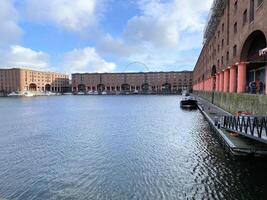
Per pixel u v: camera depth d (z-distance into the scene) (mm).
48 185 12953
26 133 27594
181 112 45781
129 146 20250
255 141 15586
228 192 11359
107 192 11945
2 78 166250
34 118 42312
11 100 112188
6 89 165625
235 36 30828
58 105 76625
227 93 32594
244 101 23500
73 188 12516
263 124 14023
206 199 10922
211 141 20094
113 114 46844
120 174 14086
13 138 24812
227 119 19578
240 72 28031
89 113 49875
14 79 165000
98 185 12742
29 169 15383
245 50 27391
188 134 24000
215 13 44844
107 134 25812
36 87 179250
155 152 18234
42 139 24094
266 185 11766
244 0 26578
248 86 28297
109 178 13570
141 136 24203
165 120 35469
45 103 88000
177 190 11883
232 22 32688
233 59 32000
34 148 20516
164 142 21297
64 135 25953
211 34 56281
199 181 12719
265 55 25688
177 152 17969
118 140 22688
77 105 75562
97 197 11516
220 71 43062
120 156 17484
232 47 32500
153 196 11383
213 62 53219
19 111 56688
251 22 24094
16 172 14891
